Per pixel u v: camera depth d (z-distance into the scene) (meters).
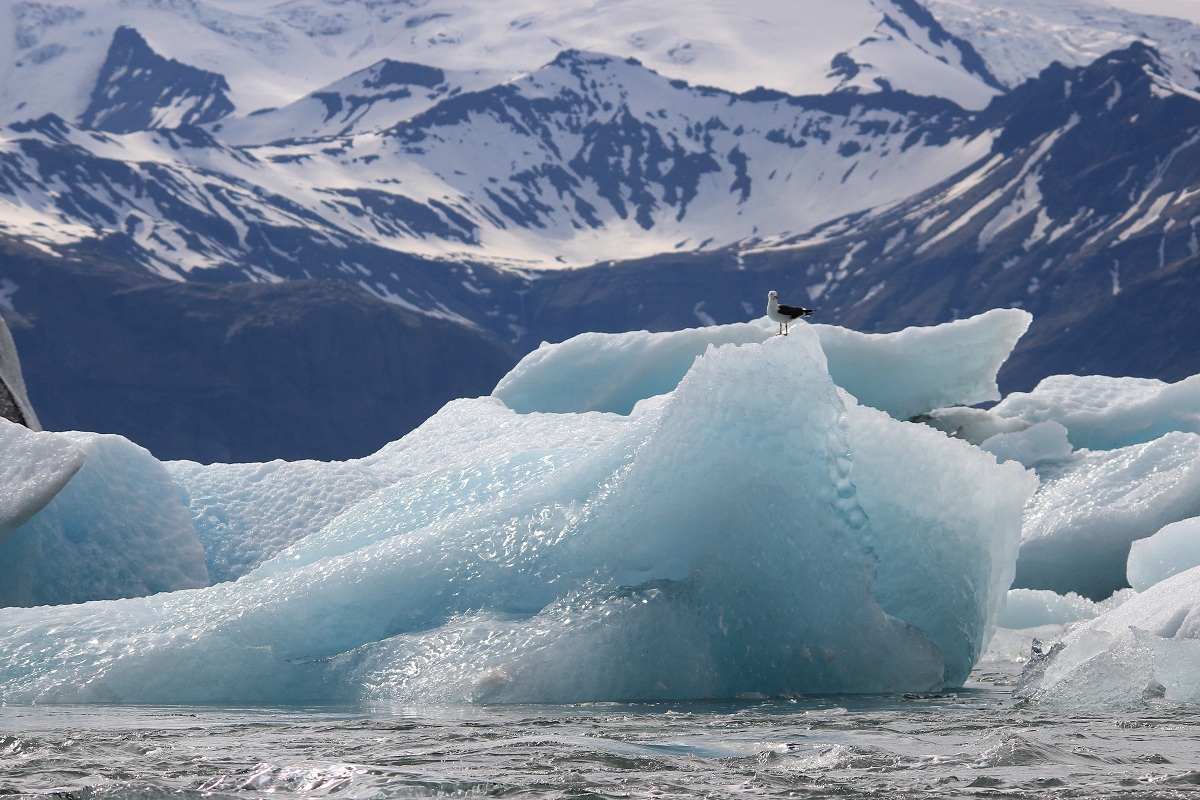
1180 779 15.06
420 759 17.02
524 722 22.23
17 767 16.52
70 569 41.59
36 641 29.06
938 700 27.19
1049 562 56.31
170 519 44.72
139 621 30.19
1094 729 20.92
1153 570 37.44
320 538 34.97
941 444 31.77
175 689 27.67
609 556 29.30
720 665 28.12
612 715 23.61
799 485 29.25
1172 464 59.41
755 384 29.81
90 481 42.97
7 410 50.50
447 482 36.16
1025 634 42.34
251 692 27.70
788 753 17.69
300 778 15.34
